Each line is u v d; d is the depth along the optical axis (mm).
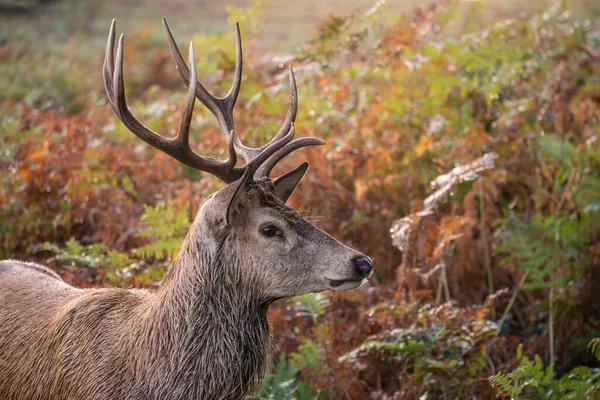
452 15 14883
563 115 12898
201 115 14688
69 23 33469
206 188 11500
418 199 11672
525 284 10156
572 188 11188
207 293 6918
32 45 28797
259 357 7113
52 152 13375
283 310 10078
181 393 6801
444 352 8961
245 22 13859
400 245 9789
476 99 13188
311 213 11367
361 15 15039
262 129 12383
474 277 10969
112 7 37000
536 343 10023
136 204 12266
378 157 11859
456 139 12109
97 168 12766
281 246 6871
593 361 9883
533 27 15344
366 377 9430
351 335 9539
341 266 6801
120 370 6855
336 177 12250
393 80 13750
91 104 17781
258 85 13477
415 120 13102
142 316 6980
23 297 7902
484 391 8727
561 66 14547
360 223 11383
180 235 9930
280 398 8508
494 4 23484
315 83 15008
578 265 10250
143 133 6918
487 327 9016
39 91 21281
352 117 13383
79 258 10078
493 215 11453
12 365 7512
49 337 7316
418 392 8758
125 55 25078
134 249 10531
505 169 11766
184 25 31922
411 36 14352
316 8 32062
